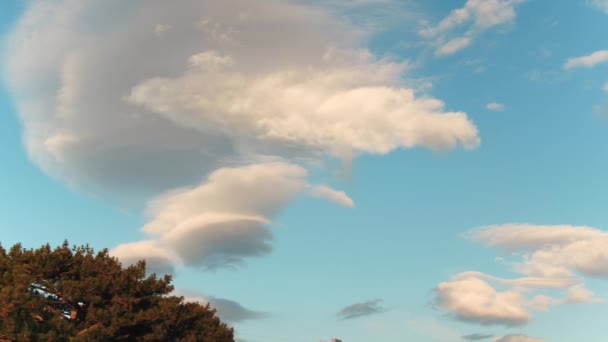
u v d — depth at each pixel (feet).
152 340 139.33
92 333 123.03
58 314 123.65
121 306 135.64
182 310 152.66
